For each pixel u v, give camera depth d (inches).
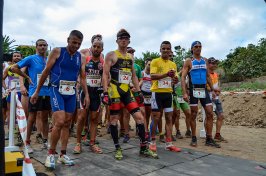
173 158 174.9
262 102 395.5
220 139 253.1
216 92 253.1
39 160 165.2
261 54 851.4
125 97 176.4
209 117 222.4
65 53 151.3
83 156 176.4
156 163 162.4
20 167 119.4
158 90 191.6
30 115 183.2
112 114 174.2
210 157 179.6
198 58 218.7
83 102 183.0
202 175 142.5
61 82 151.8
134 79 184.2
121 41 176.1
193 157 178.2
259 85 654.5
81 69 167.2
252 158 187.6
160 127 235.6
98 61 191.9
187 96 214.7
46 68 149.3
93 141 190.4
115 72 174.1
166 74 187.5
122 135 258.2
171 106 197.3
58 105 150.3
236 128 346.9
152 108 191.2
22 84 197.8
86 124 214.8
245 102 416.8
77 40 149.6
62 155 159.8
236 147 224.7
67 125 159.6
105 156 177.0
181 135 261.3
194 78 217.5
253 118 374.3
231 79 865.5
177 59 869.8
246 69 842.2
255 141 254.5
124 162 163.8
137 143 220.1
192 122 220.5
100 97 191.8
